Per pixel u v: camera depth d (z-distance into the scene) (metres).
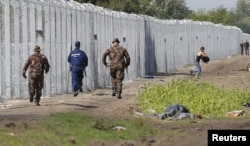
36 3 54.69
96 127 33.50
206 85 59.31
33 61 44.84
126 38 83.62
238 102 52.19
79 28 65.31
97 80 70.81
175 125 37.28
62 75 60.94
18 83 51.44
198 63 92.00
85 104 47.06
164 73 104.56
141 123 36.28
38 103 45.31
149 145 29.23
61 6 60.62
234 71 111.88
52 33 58.38
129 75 84.38
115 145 28.89
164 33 111.06
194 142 29.78
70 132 30.78
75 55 52.75
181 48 125.94
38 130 30.27
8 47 49.69
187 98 48.22
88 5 69.62
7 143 26.00
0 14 48.44
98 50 71.44
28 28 53.19
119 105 47.69
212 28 162.00
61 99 52.06
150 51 99.44
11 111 40.84
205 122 38.81
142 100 49.81
